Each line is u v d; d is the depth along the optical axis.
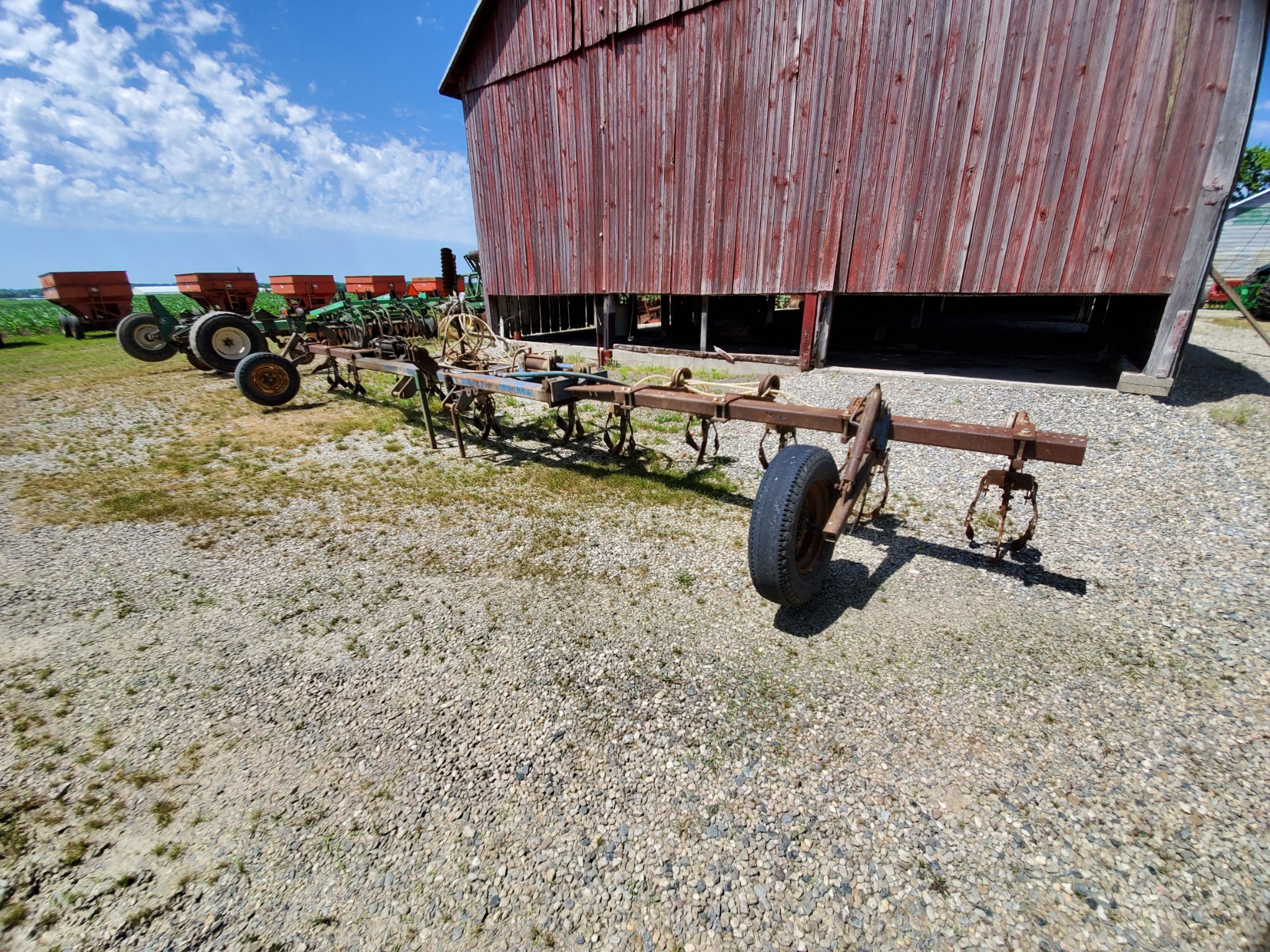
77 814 1.97
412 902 1.68
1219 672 2.48
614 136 8.91
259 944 1.58
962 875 1.71
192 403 8.07
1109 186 5.62
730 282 8.38
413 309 15.74
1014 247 6.24
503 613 3.07
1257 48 4.79
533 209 10.41
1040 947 1.52
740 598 3.15
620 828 1.88
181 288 14.98
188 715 2.41
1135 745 2.13
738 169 7.86
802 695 2.42
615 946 1.55
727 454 5.50
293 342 8.34
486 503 4.53
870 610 3.01
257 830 1.91
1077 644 2.70
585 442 6.07
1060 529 3.78
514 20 9.45
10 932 1.61
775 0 7.00
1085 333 12.56
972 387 6.51
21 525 4.29
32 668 2.73
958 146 6.30
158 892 1.72
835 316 12.94
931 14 6.11
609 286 9.76
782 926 1.59
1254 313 12.98
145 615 3.15
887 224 6.94
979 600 3.07
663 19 7.86
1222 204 5.18
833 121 6.97
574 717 2.34
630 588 3.28
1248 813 1.86
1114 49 5.34
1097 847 1.78
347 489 4.90
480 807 1.97
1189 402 5.65
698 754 2.14
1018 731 2.21
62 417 7.39
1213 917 1.58
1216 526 3.67
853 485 2.86
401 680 2.58
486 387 5.21
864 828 1.86
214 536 4.09
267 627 3.01
